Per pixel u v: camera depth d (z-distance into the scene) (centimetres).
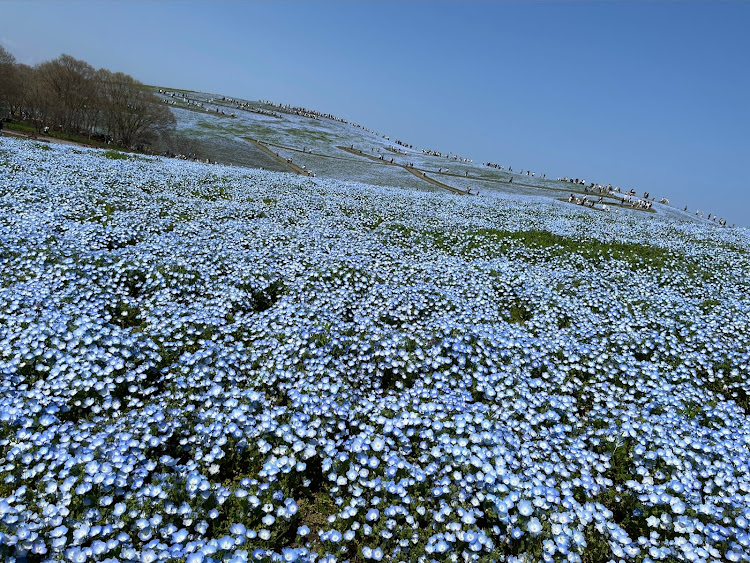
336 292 1038
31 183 1577
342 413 611
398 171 6719
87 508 434
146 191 1911
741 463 582
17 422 512
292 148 8125
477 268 1365
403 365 768
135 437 518
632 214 3972
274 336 825
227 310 923
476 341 859
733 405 766
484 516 505
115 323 830
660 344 961
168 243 1182
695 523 486
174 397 616
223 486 503
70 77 6256
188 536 423
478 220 2169
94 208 1431
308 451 543
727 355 914
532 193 5766
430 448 581
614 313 1109
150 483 478
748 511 496
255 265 1128
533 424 659
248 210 1764
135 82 6475
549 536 465
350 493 514
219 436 546
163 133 6744
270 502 477
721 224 4962
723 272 1588
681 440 612
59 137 5538
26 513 405
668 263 1652
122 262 991
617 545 455
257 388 682
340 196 2464
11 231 1064
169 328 781
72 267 933
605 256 1698
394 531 460
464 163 9312
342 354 787
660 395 749
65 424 522
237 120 10469
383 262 1308
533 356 840
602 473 596
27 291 798
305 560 410
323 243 1396
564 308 1118
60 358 632
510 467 547
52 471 465
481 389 728
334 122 14012
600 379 816
